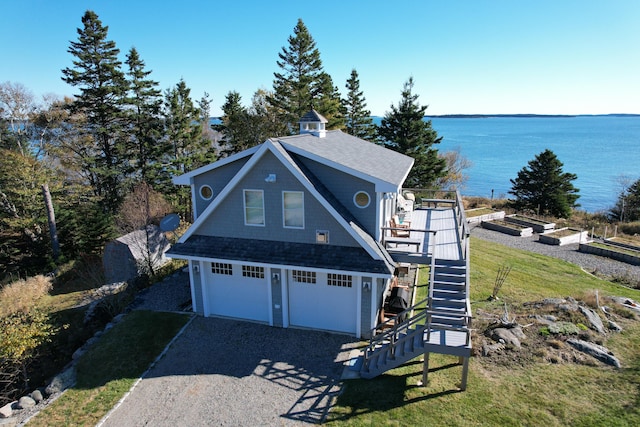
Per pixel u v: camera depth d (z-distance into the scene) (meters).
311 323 16.66
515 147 170.50
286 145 16.17
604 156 135.38
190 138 44.00
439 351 11.80
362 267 14.51
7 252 34.59
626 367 12.41
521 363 12.91
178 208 40.75
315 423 11.20
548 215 46.28
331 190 16.27
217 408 12.12
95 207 36.06
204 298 17.69
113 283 24.69
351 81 54.47
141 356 15.02
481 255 27.06
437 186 52.19
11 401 15.27
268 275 16.34
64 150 39.31
